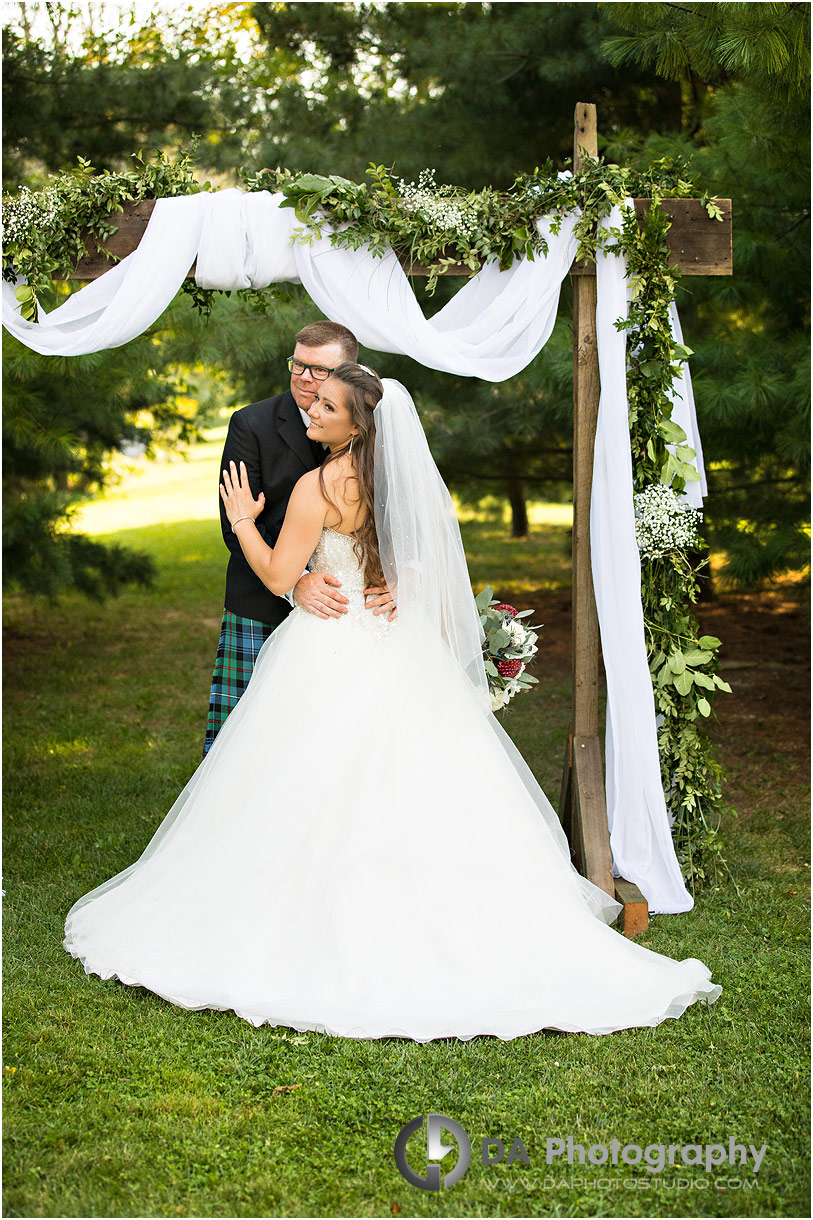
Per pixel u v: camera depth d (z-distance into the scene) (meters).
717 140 5.58
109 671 7.40
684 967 3.11
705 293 5.80
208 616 9.22
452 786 3.12
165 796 4.87
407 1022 2.83
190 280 3.80
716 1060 2.75
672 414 3.86
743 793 4.95
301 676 3.26
